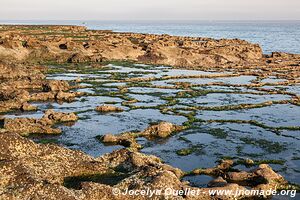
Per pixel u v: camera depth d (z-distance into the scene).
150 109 68.38
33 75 95.31
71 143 49.75
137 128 56.75
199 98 77.69
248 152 46.91
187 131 55.41
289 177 39.25
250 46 152.62
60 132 54.00
